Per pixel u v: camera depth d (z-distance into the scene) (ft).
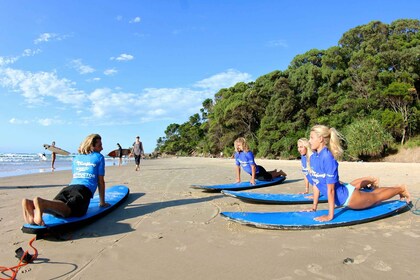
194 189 28.84
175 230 15.19
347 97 109.19
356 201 16.22
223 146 172.76
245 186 27.55
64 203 14.71
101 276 10.16
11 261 11.62
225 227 15.52
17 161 133.39
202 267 10.64
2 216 19.01
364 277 9.48
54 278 10.10
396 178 33.12
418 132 95.66
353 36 129.59
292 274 9.85
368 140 85.10
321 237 13.37
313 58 134.31
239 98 156.66
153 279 9.82
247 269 10.36
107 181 36.63
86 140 16.76
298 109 126.11
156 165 80.59
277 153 117.91
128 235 14.52
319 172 16.01
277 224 14.32
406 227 14.64
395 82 94.63
